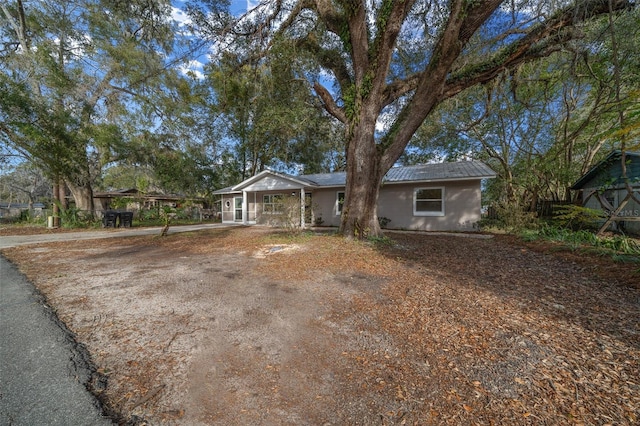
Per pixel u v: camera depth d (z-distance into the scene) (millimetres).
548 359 2240
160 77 15219
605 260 5309
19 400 1786
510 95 14180
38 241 9750
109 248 8148
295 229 10438
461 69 8664
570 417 1627
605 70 9891
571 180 13297
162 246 8445
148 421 1628
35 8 13516
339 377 2066
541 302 3475
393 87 8711
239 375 2098
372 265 5492
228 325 2955
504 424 1587
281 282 4484
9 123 11812
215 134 22859
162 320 3084
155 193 26844
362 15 7523
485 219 14672
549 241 7527
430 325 2895
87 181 16484
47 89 13039
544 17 7406
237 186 16297
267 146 22797
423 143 18938
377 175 8359
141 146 16469
